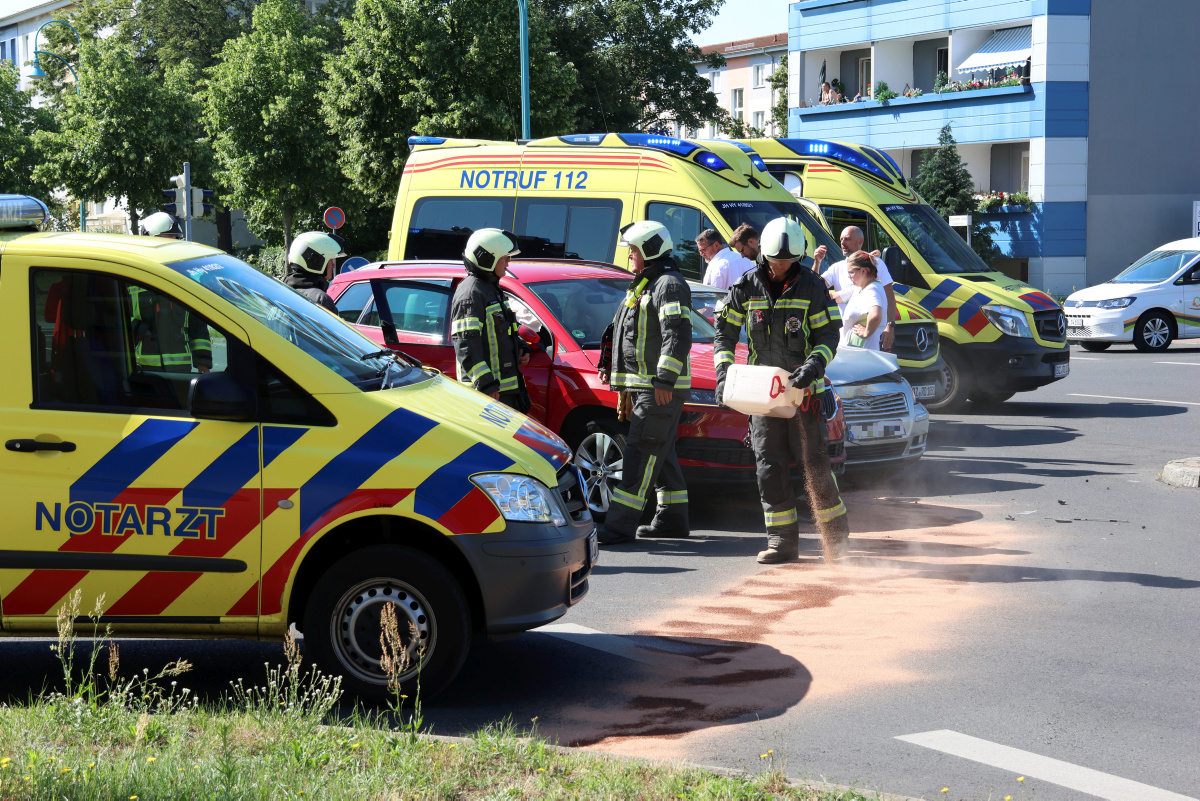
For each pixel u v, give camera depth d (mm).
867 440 8844
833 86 40688
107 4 55250
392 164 33281
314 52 42719
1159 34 34531
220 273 5137
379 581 4734
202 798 3553
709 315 9234
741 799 3672
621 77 46062
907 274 14375
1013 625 5969
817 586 6773
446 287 8875
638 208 12266
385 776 3809
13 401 4730
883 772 4145
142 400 4781
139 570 4707
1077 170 34469
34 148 46500
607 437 8305
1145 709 4781
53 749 3945
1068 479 10055
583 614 6246
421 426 4832
